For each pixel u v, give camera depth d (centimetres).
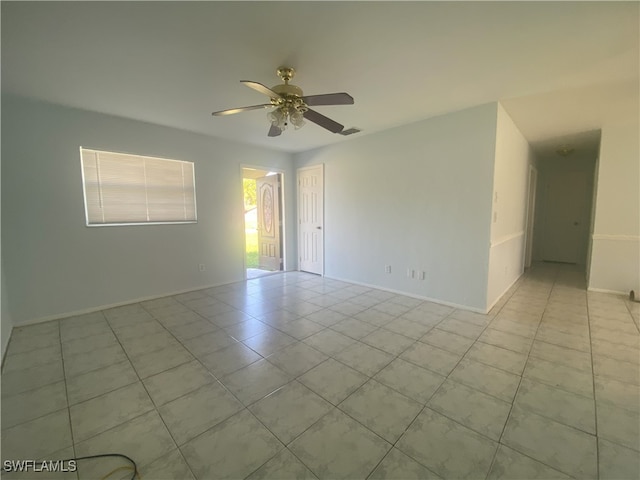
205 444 145
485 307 317
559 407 169
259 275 514
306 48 194
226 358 227
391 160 385
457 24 170
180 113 319
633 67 219
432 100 286
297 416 164
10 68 217
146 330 280
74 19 161
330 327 286
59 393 184
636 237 368
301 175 525
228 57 204
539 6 154
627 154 363
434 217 349
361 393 183
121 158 345
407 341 254
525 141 441
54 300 306
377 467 132
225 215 445
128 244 354
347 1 149
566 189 610
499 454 138
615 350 233
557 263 613
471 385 191
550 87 255
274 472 130
